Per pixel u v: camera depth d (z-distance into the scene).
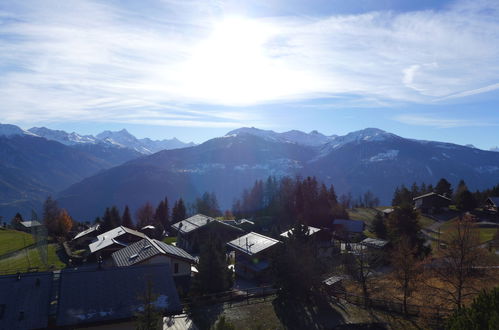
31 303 26.58
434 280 39.31
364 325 31.11
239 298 38.69
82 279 29.44
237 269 57.75
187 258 45.56
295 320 32.97
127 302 27.97
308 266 39.00
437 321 30.88
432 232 81.75
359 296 38.62
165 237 103.25
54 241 89.62
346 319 32.91
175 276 44.84
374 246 58.97
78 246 81.19
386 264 55.78
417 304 36.09
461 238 34.78
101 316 26.30
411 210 61.22
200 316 33.66
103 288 28.86
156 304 28.36
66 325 25.23
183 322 32.16
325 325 31.80
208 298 37.91
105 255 61.66
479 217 95.56
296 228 45.88
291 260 38.84
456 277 33.88
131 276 30.67
